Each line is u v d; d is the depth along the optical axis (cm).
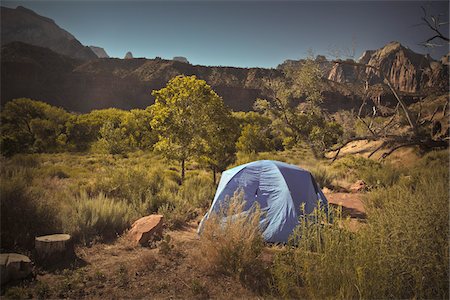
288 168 693
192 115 1283
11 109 3941
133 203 810
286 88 1285
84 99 16050
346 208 841
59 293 381
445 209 357
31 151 3272
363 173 1365
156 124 1291
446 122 1284
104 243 579
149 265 457
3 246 489
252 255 446
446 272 302
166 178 1284
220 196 661
